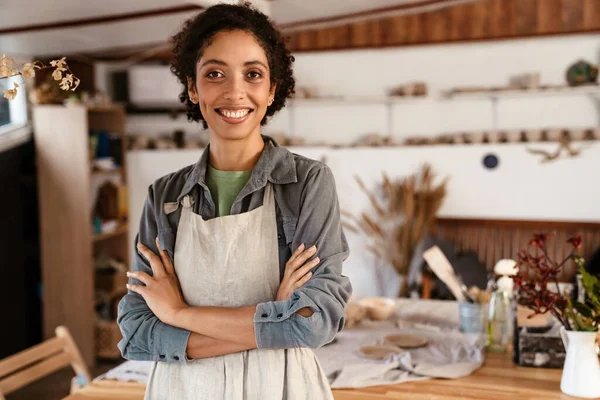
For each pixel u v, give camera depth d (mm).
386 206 5535
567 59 5523
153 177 5852
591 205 5188
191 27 1376
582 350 2004
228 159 1438
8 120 5242
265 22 1384
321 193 1429
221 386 1363
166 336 1379
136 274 1449
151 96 6035
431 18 5695
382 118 5918
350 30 5859
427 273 4172
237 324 1329
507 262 2566
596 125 5473
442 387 2111
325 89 6031
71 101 4969
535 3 5488
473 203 5426
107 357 5211
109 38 4930
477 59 5711
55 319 5086
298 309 1300
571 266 5160
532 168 5289
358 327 2895
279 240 1420
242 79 1333
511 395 2027
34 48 5051
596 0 5352
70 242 5027
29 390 4578
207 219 1446
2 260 4820
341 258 1425
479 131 5699
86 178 4969
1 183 4793
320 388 1441
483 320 2717
